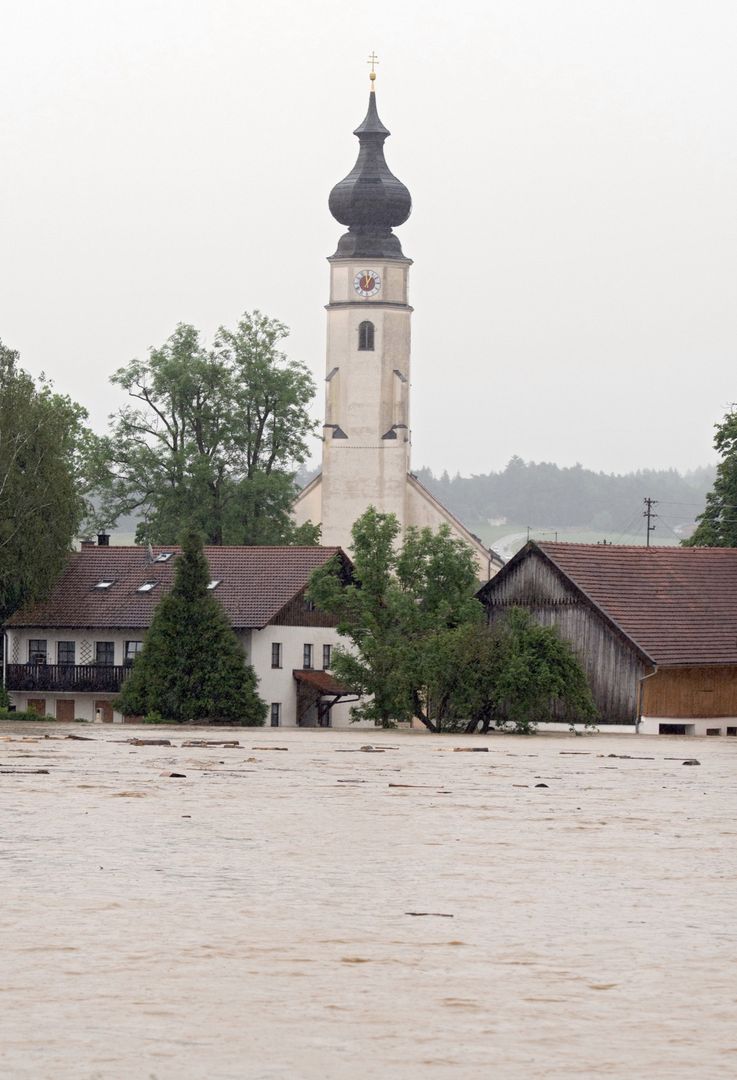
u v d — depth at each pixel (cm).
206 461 15250
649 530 15638
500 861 2812
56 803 3747
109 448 15550
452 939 2067
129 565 12425
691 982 1831
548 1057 1505
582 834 3281
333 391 19512
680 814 3775
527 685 8800
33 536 11550
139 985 1773
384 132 19788
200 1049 1512
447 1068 1462
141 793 4044
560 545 10138
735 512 12562
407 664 9181
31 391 11912
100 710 11856
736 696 9975
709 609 10169
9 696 11906
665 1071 1460
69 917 2173
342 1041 1552
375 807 3816
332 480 19450
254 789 4294
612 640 9756
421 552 10294
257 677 10581
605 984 1819
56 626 11956
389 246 19612
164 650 10144
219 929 2106
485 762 6019
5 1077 1407
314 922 2172
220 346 15912
